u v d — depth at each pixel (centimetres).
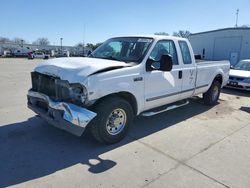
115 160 368
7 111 599
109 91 386
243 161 379
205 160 378
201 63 621
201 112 655
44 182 306
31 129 480
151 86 464
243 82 958
